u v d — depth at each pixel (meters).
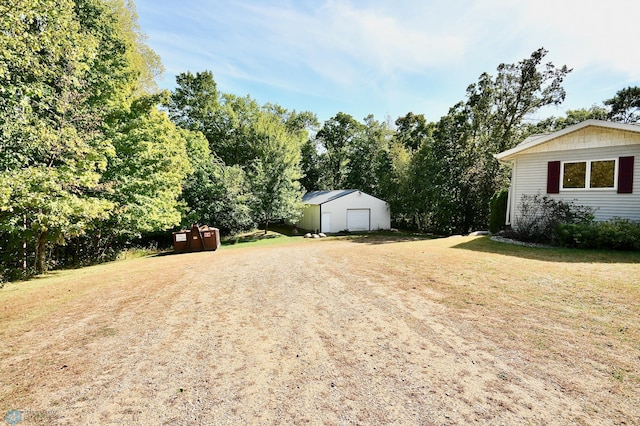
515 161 12.15
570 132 10.58
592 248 8.50
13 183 6.98
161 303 5.20
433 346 3.25
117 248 17.22
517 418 2.15
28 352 3.46
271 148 23.92
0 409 2.41
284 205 23.53
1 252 12.59
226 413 2.31
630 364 2.74
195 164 21.73
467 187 21.77
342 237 21.80
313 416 2.24
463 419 2.16
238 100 31.09
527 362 2.86
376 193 31.66
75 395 2.60
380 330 3.69
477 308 4.20
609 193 9.98
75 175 8.50
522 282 5.24
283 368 2.93
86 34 10.14
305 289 5.61
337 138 37.44
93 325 4.27
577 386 2.48
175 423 2.21
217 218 22.19
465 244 10.12
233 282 6.48
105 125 12.02
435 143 26.20
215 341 3.59
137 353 3.36
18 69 7.53
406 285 5.46
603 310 3.92
